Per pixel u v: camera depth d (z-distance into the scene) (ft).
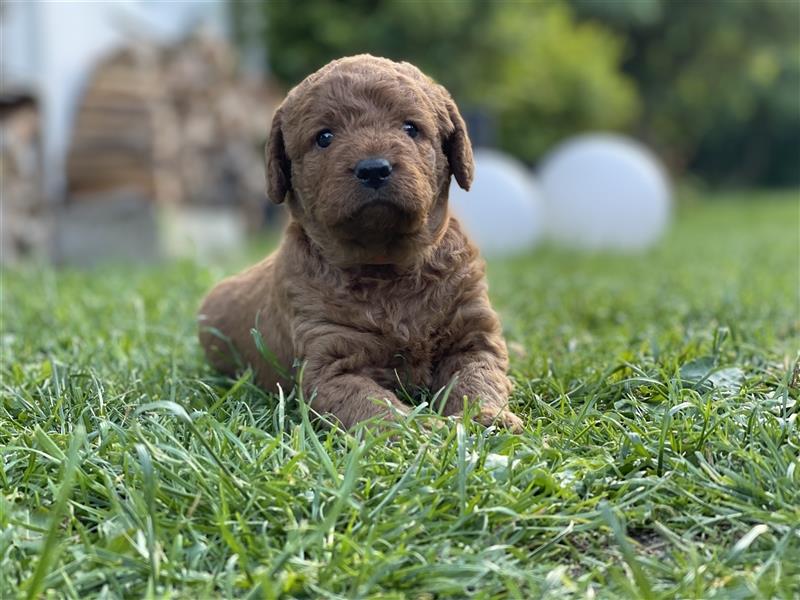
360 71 1.72
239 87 7.17
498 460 1.39
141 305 2.79
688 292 3.34
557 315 2.95
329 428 1.65
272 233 7.97
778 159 16.74
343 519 1.28
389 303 1.76
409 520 1.23
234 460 1.44
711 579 1.12
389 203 1.60
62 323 2.69
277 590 1.09
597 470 1.38
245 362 2.08
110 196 5.46
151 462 1.32
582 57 10.64
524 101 9.91
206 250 5.87
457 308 1.79
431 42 8.59
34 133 4.94
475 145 6.82
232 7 8.89
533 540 1.25
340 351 1.73
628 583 1.09
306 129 1.71
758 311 2.76
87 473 1.41
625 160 6.25
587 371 1.96
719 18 13.47
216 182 7.28
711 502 1.31
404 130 1.69
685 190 14.24
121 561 1.17
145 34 7.57
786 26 13.96
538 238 6.22
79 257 5.30
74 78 6.42
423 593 1.13
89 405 1.69
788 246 5.66
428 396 1.78
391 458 1.43
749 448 1.44
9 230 4.91
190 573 1.15
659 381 1.79
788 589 1.08
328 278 1.77
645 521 1.28
